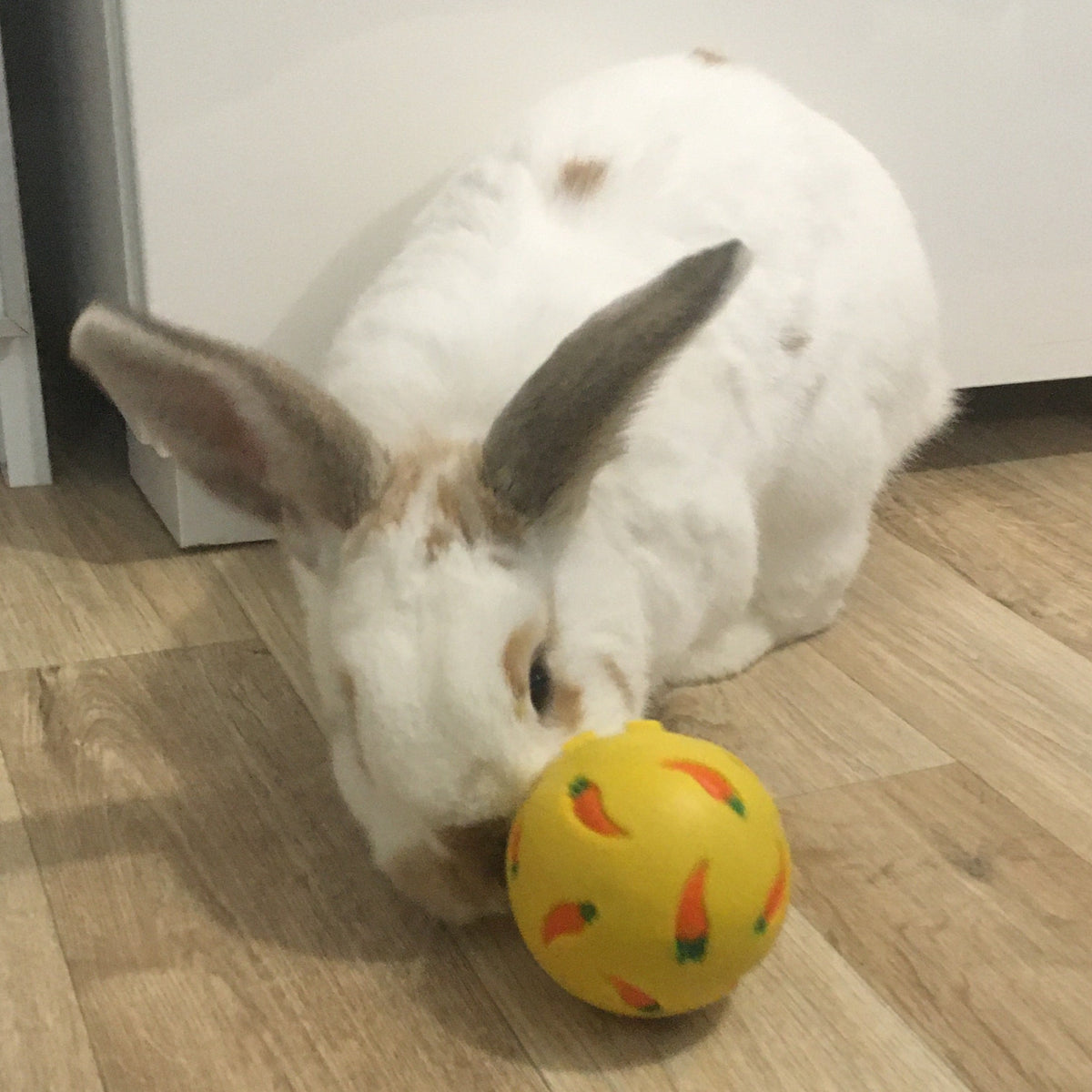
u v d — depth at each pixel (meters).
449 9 0.53
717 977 0.32
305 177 0.54
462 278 0.42
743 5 0.58
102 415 0.74
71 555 0.59
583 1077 0.33
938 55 0.62
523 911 0.32
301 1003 0.35
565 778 0.32
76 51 0.57
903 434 0.56
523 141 0.48
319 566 0.36
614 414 0.33
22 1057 0.33
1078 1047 0.34
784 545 0.52
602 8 0.56
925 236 0.66
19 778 0.44
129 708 0.48
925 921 0.39
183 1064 0.33
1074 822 0.43
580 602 0.37
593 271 0.42
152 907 0.38
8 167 0.58
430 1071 0.33
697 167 0.47
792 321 0.47
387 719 0.31
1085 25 0.64
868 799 0.44
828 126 0.52
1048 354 0.72
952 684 0.52
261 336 0.56
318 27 0.52
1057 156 0.67
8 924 0.37
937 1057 0.34
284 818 0.42
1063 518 0.67
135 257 0.55
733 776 0.33
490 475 0.34
